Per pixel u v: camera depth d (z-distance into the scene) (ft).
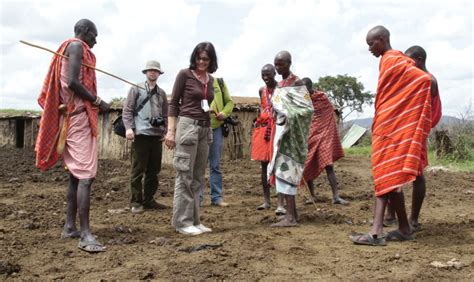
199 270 14.40
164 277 13.99
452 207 25.27
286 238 18.28
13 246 17.15
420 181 18.92
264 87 24.35
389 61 16.67
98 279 13.89
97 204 26.37
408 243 17.52
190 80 19.06
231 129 52.06
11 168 42.86
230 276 13.98
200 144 19.58
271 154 20.39
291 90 19.92
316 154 25.85
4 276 14.16
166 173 40.09
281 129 19.88
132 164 24.17
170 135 19.12
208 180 35.35
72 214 18.51
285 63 19.89
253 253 16.08
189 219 19.35
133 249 16.74
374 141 17.08
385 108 16.76
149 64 24.17
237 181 35.91
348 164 51.03
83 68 17.30
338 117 65.31
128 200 27.63
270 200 27.76
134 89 24.08
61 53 17.03
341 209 24.52
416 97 16.39
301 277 13.94
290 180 20.06
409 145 16.43
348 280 13.67
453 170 43.86
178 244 17.29
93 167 17.37
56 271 14.61
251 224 21.15
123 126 24.36
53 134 17.17
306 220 21.56
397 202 17.58
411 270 14.46
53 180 35.42
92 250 16.39
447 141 53.31
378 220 17.16
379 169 16.88
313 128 25.86
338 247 16.98
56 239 18.26
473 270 14.46
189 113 19.06
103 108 17.90
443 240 17.90
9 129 70.64
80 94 16.94
